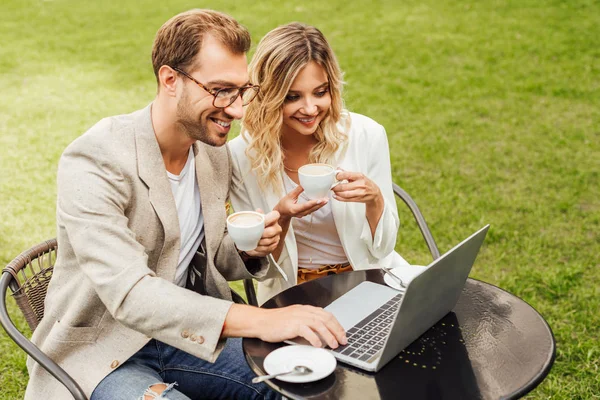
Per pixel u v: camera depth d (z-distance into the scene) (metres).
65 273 2.10
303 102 2.45
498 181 5.28
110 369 2.04
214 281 2.26
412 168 5.53
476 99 7.11
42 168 5.54
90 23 10.29
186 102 2.00
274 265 2.44
